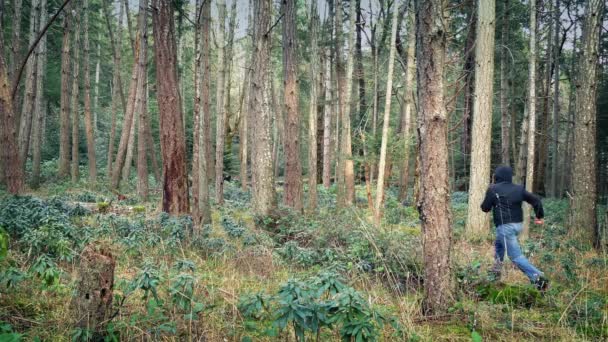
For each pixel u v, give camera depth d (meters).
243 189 21.58
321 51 21.17
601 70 20.56
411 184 23.17
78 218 8.80
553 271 6.09
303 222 9.43
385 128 11.13
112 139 20.09
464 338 3.86
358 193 18.41
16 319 3.76
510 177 5.65
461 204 16.89
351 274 5.68
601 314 4.34
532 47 9.64
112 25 26.14
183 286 3.60
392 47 11.35
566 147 20.58
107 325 3.40
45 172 21.00
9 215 6.87
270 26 10.16
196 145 8.73
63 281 4.81
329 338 3.65
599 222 9.68
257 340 3.63
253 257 6.34
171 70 10.05
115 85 20.19
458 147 24.33
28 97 15.51
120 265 5.81
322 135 26.55
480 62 9.96
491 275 5.51
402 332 3.76
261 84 10.09
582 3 15.76
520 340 3.88
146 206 12.73
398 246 6.39
